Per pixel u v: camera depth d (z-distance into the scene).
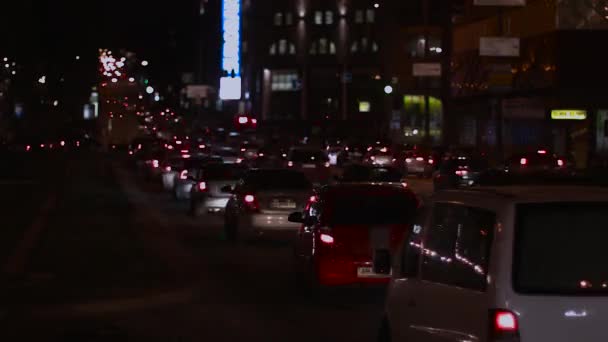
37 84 91.00
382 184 20.53
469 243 9.08
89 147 137.12
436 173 57.59
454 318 9.13
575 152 70.50
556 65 68.25
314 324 17.27
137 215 43.22
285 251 29.31
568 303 8.03
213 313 18.44
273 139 103.69
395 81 106.00
